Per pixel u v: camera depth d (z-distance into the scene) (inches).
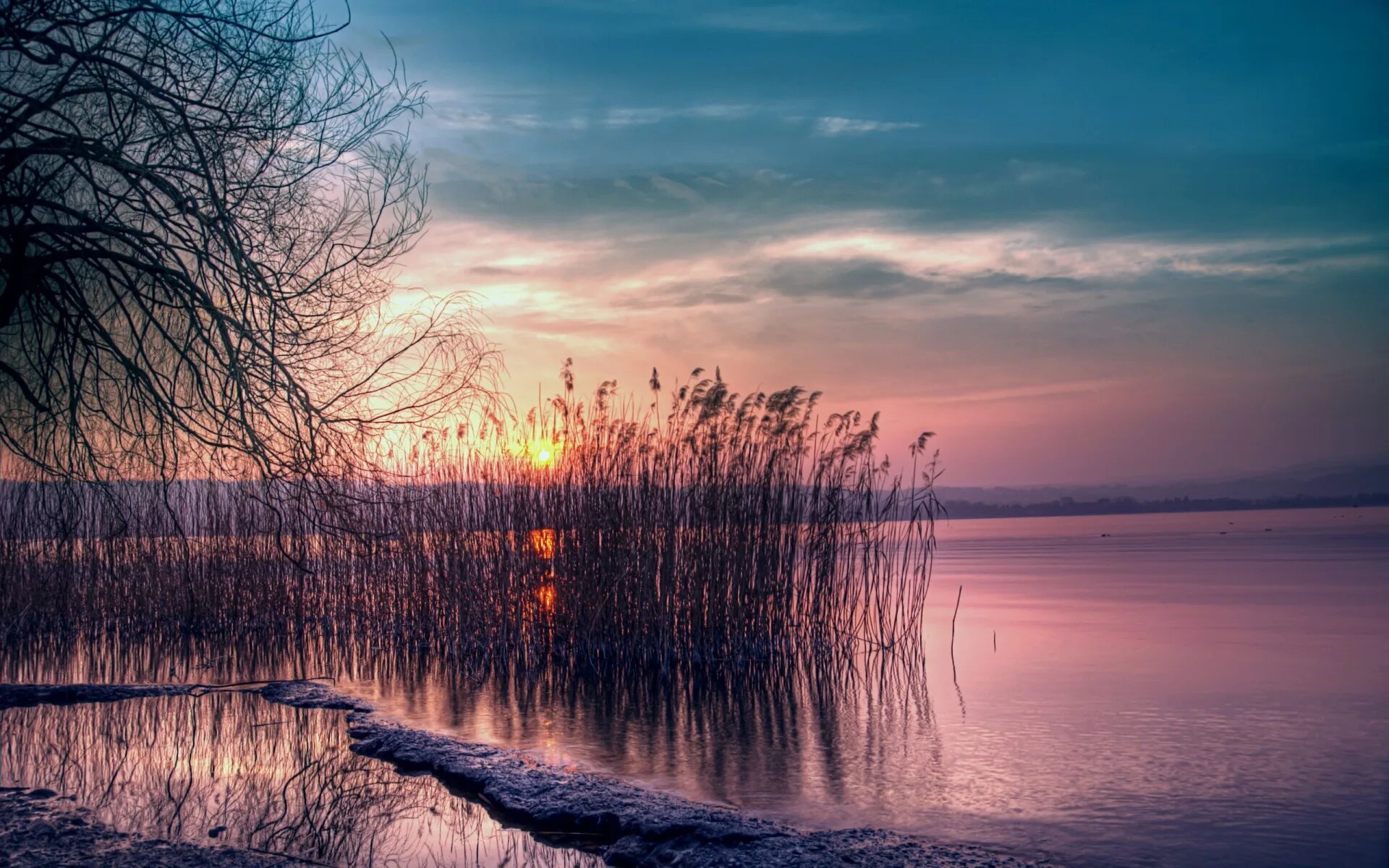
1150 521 3560.5
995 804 250.1
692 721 363.6
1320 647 491.8
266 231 288.4
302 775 293.0
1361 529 1975.9
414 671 478.6
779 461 496.1
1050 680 423.8
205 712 380.5
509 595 496.7
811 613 491.2
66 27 273.9
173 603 562.3
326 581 546.9
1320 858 209.2
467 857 224.2
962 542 1879.9
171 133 268.4
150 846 219.9
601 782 269.4
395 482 348.2
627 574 481.7
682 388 496.7
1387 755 289.9
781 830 226.1
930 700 390.0
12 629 528.1
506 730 351.3
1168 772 277.3
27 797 260.2
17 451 270.8
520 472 509.4
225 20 276.5
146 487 345.1
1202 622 594.9
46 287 270.5
